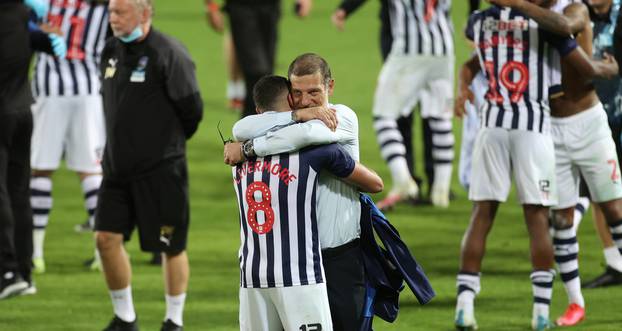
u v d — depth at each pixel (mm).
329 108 14117
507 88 18672
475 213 19281
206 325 20141
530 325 19656
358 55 51406
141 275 23719
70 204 30328
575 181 19656
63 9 24344
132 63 18688
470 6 27766
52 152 24438
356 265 14438
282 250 13977
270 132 13938
